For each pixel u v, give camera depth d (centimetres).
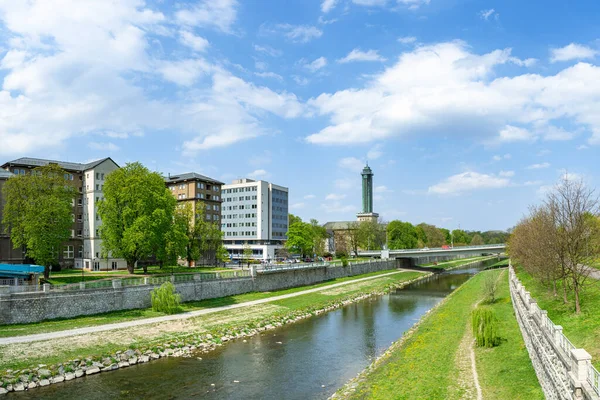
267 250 15212
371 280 10675
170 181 12238
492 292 6200
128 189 6788
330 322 5912
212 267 10175
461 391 2761
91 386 3334
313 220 16300
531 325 2988
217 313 5850
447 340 4278
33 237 5988
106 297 5362
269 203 16138
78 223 9450
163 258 7069
